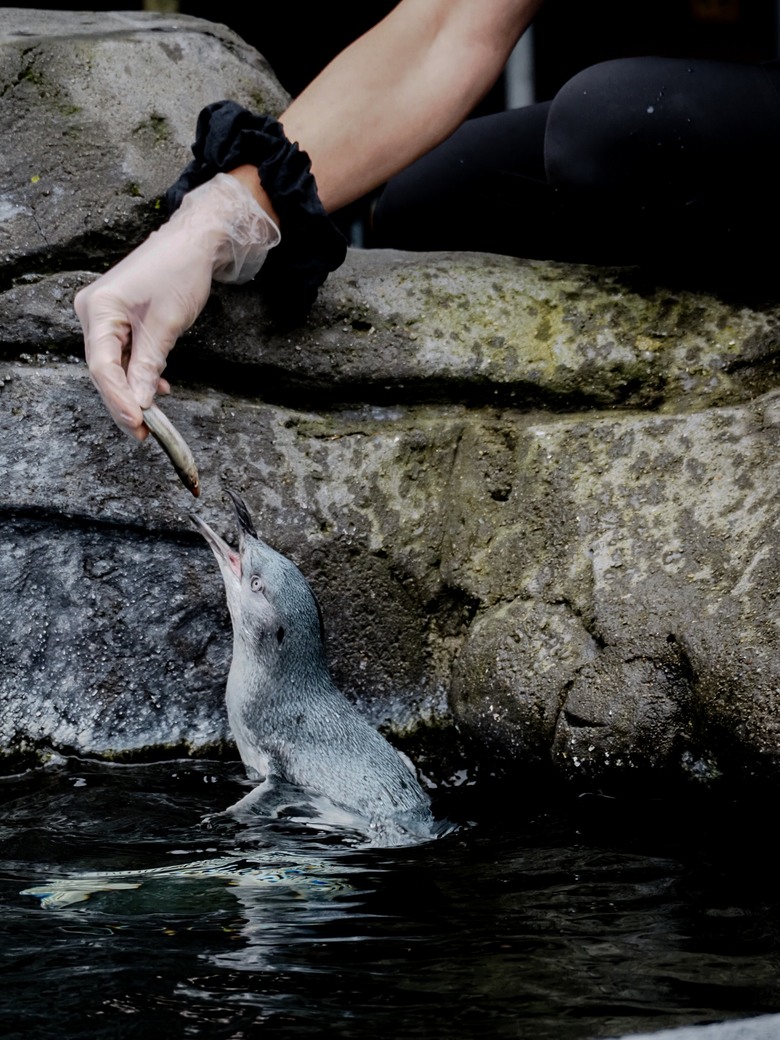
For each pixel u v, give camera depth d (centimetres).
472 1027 189
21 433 361
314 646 361
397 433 388
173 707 383
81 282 363
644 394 388
